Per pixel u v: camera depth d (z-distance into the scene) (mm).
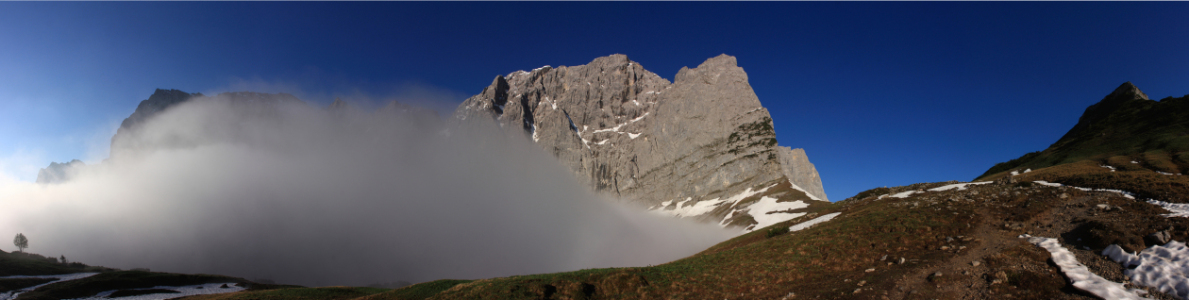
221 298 59750
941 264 32719
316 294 57312
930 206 49281
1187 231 28078
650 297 36250
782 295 32969
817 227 51250
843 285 32438
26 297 78375
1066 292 25578
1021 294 26250
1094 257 29172
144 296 83500
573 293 37156
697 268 41812
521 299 36344
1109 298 23688
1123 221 33906
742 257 43375
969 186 63312
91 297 82938
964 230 39656
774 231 58781
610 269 43406
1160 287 23750
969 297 27156
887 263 35000
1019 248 32875
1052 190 48719
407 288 48719
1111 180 48750
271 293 58750
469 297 38250
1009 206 45188
